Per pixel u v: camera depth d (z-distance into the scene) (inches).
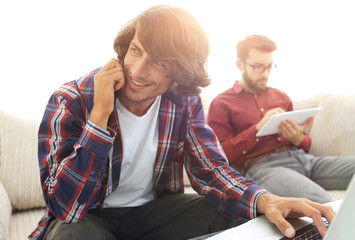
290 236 26.3
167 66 32.1
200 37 33.1
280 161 66.6
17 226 48.3
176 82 34.2
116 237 38.2
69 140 33.2
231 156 68.1
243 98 73.2
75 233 31.2
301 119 67.1
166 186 42.3
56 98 34.8
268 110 73.4
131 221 38.8
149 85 32.5
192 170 40.5
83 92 35.0
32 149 55.0
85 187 31.6
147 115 36.6
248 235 27.1
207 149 39.6
